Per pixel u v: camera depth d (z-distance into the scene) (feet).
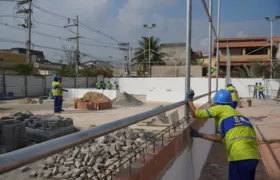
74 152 12.11
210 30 20.52
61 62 126.31
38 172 10.49
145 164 6.77
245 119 9.08
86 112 33.24
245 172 8.22
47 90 78.23
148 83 92.48
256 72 87.20
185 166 10.73
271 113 38.96
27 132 17.78
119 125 5.26
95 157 11.54
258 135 25.08
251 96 75.77
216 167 16.52
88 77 97.91
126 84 95.91
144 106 42.83
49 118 19.12
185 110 11.58
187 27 10.77
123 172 6.26
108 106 38.96
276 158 18.66
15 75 69.21
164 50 127.54
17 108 38.86
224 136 8.99
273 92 73.87
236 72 102.63
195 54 134.31
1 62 81.82
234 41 119.75
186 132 11.17
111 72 123.54
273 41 112.88
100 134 4.53
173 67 104.42
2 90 65.36
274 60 97.96
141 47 128.67
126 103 44.57
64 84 85.71
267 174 15.65
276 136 24.53
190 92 11.03
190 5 10.72
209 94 21.27
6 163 2.65
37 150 3.08
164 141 9.12
